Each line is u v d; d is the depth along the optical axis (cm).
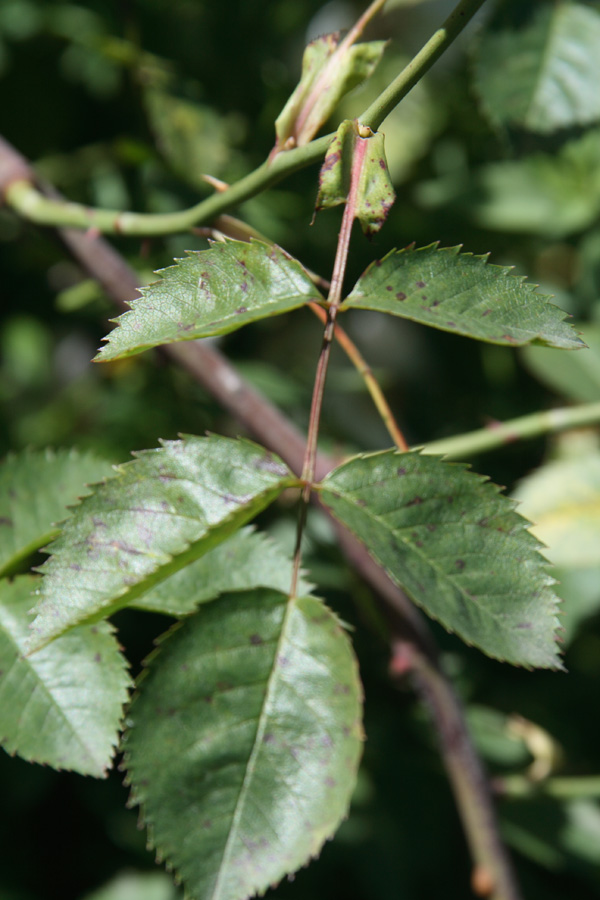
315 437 40
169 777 39
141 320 39
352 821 49
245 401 47
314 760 39
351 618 52
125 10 58
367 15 41
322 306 39
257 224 57
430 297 39
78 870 52
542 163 60
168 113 57
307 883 49
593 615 52
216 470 39
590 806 49
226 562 41
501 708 54
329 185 40
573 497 49
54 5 61
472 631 39
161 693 39
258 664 39
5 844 51
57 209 48
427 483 39
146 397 60
